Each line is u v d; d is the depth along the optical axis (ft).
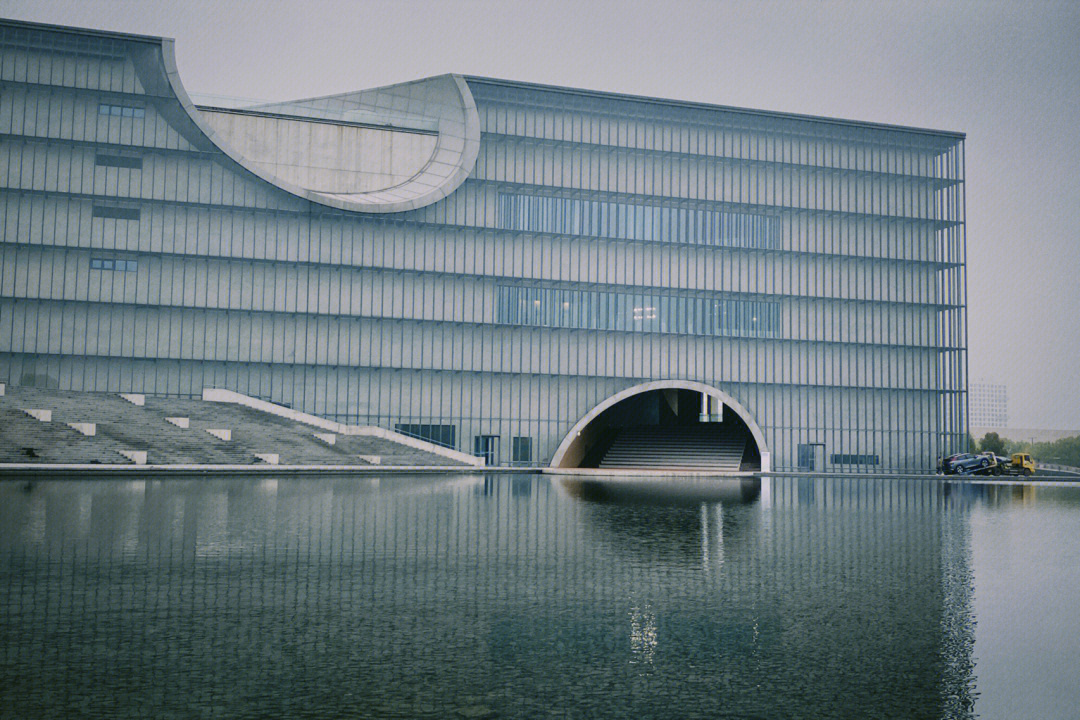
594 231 195.52
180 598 32.37
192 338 171.73
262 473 133.08
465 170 185.98
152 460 128.36
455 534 55.11
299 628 27.94
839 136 208.74
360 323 180.96
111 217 168.76
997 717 20.13
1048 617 31.32
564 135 194.70
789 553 48.73
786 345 203.41
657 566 42.70
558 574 39.60
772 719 19.85
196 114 171.63
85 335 166.71
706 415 246.06
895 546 53.16
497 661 24.36
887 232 209.97
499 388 188.03
